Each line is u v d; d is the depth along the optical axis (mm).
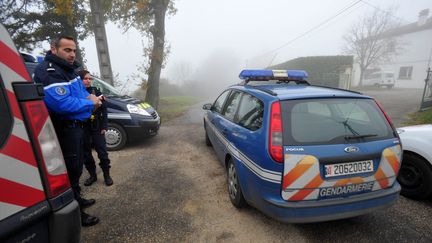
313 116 2438
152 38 11266
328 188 2250
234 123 3326
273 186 2264
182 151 5465
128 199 3365
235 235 2619
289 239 2551
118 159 4930
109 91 5793
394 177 2504
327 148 2242
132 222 2848
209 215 2980
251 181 2570
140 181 3926
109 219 2904
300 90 2881
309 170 2193
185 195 3471
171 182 3891
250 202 2703
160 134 7105
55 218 1528
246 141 2711
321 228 2729
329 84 21391
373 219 2896
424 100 9781
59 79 2395
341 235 2609
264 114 2531
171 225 2793
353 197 2326
